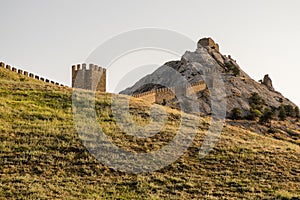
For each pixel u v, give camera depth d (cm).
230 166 4231
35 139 4484
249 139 5712
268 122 12125
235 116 12600
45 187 3369
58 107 6159
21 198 3117
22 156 4003
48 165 3872
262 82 19975
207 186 3666
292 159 4606
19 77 9862
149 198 3322
